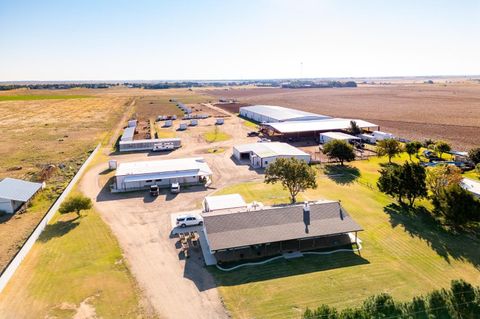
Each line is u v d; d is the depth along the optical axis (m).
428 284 33.94
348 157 73.69
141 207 54.59
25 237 44.84
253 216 42.12
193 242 42.25
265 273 36.38
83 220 49.66
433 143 89.31
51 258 39.25
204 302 31.75
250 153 81.88
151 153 91.81
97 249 41.38
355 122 108.38
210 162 81.19
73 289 33.56
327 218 42.97
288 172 52.75
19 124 141.50
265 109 154.62
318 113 162.88
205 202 53.47
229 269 37.16
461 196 42.94
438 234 43.88
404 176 51.50
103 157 87.94
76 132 123.69
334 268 37.06
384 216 49.41
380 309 25.58
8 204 52.78
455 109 167.38
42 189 62.31
